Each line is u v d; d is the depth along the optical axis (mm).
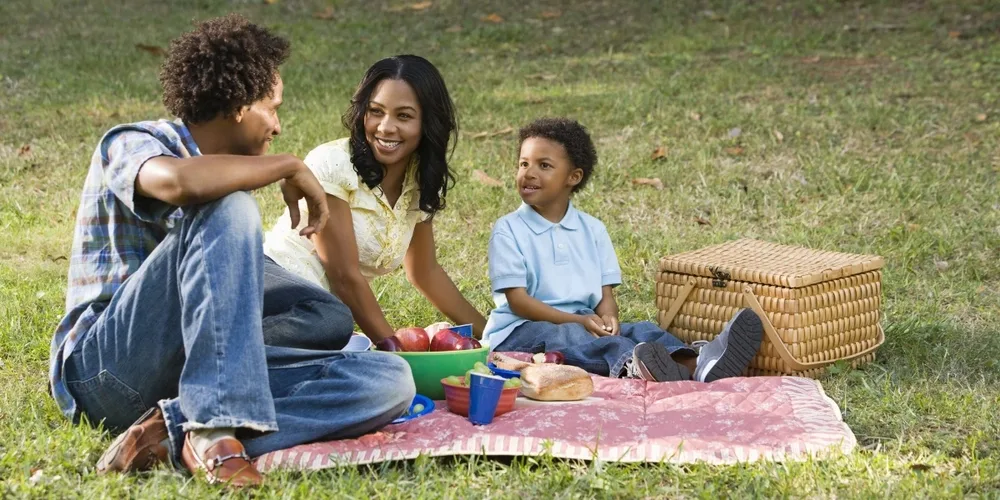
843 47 10188
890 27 10781
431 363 3793
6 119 8164
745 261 4453
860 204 6625
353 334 4086
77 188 6887
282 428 3195
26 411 3652
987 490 3121
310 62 9992
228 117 3297
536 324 4430
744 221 6465
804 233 6172
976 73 9180
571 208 4758
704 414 3639
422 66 4023
